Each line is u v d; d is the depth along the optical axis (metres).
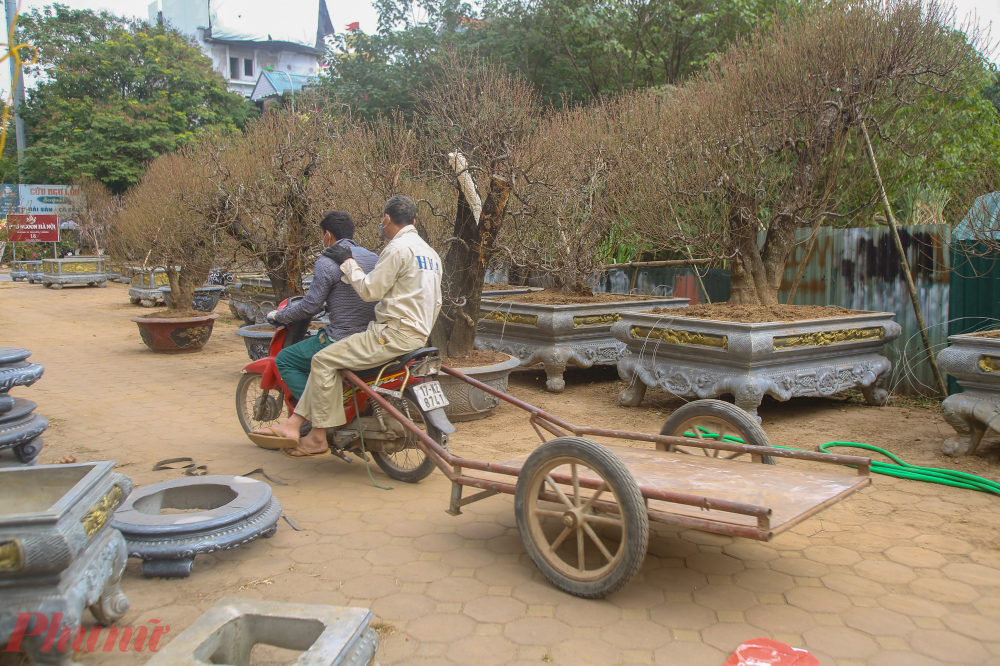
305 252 8.03
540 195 6.82
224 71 40.31
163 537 3.10
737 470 3.36
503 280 11.40
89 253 26.03
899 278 6.82
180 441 5.48
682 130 6.84
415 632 2.71
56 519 2.21
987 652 2.55
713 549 3.50
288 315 4.38
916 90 6.89
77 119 25.16
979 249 6.18
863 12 6.43
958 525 3.74
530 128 6.50
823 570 3.24
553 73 15.20
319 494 4.30
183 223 9.01
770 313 6.20
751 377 5.55
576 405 6.73
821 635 2.67
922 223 8.10
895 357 6.87
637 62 14.14
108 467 2.69
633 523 2.75
